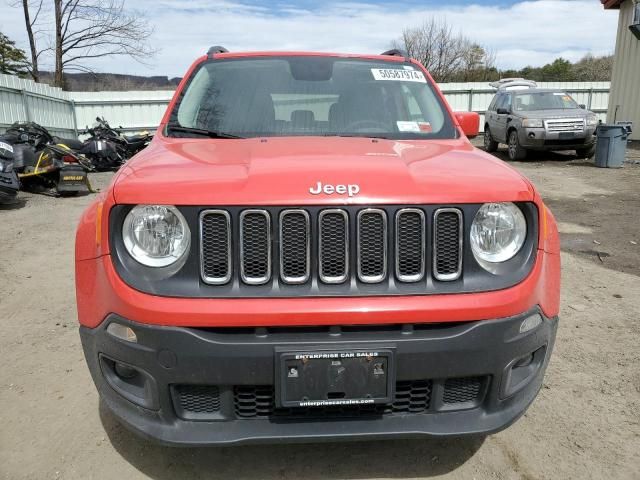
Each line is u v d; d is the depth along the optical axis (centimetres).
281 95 333
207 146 276
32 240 677
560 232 705
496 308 207
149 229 205
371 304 202
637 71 1717
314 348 200
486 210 213
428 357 204
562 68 5125
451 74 4069
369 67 363
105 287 209
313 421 212
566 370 343
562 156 1521
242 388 210
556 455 263
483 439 275
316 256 204
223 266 205
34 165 975
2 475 247
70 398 312
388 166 223
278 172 213
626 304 452
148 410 213
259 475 249
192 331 200
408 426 212
